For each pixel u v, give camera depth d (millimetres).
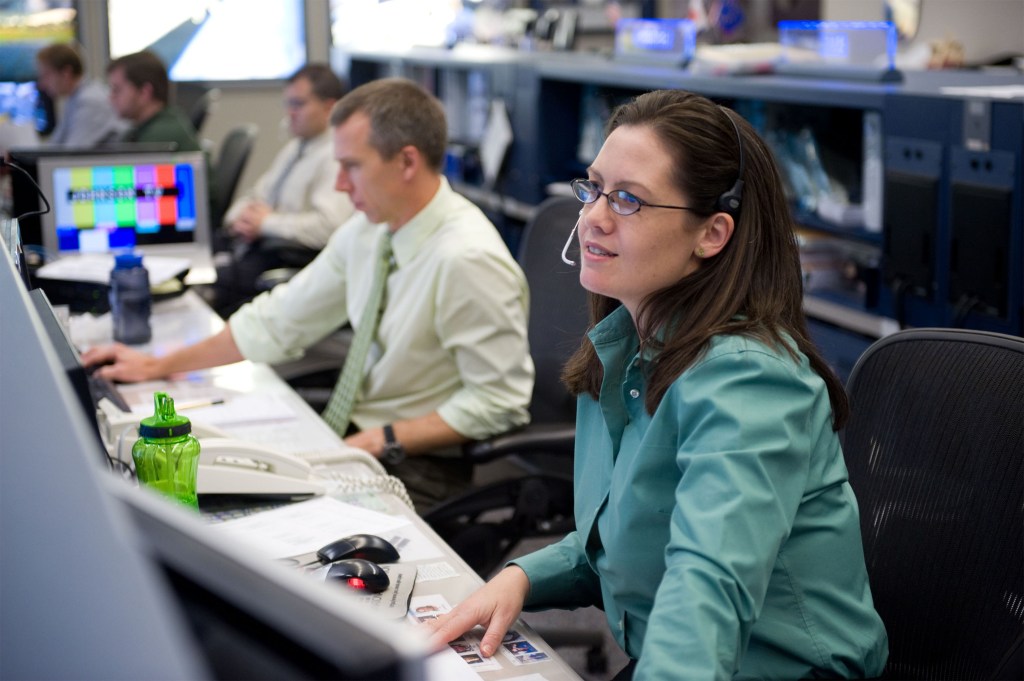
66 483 518
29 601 574
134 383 2275
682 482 1054
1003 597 1238
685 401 1090
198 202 3211
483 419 2088
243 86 7074
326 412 2260
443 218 2188
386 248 2230
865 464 1413
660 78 3666
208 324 2750
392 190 2152
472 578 1329
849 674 1147
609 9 6008
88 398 1151
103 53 6746
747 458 1025
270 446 1720
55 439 531
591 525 1265
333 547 1333
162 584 468
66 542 520
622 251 1149
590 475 1316
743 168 1149
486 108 5363
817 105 3443
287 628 463
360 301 2311
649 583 1171
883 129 2816
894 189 2787
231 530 1443
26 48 6539
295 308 2393
